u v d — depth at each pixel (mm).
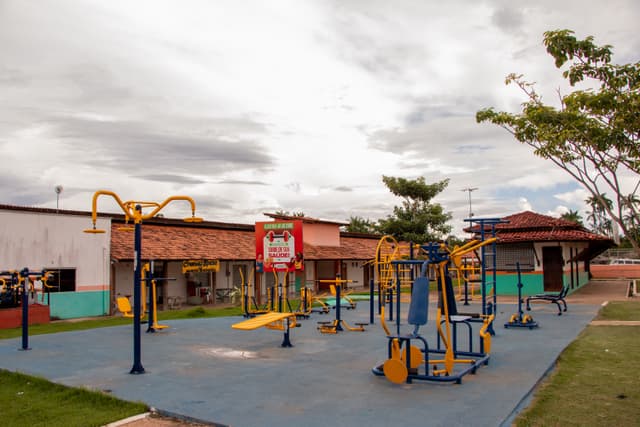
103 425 6129
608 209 6086
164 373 8766
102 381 8203
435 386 7578
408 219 40844
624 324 14141
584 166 6410
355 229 64875
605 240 24156
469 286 24922
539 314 17031
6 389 7934
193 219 9094
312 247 36688
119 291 24844
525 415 6188
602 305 19531
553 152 6727
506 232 26500
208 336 13172
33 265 21625
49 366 9453
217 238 31078
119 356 10430
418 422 5957
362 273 42844
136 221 8992
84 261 23172
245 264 31266
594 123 6406
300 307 19359
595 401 6762
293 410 6512
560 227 26094
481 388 7410
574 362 9242
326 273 39125
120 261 24047
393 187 40844
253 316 17797
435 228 40656
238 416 6285
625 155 6371
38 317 18844
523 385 7547
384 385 7738
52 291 22062
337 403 6801
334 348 11203
